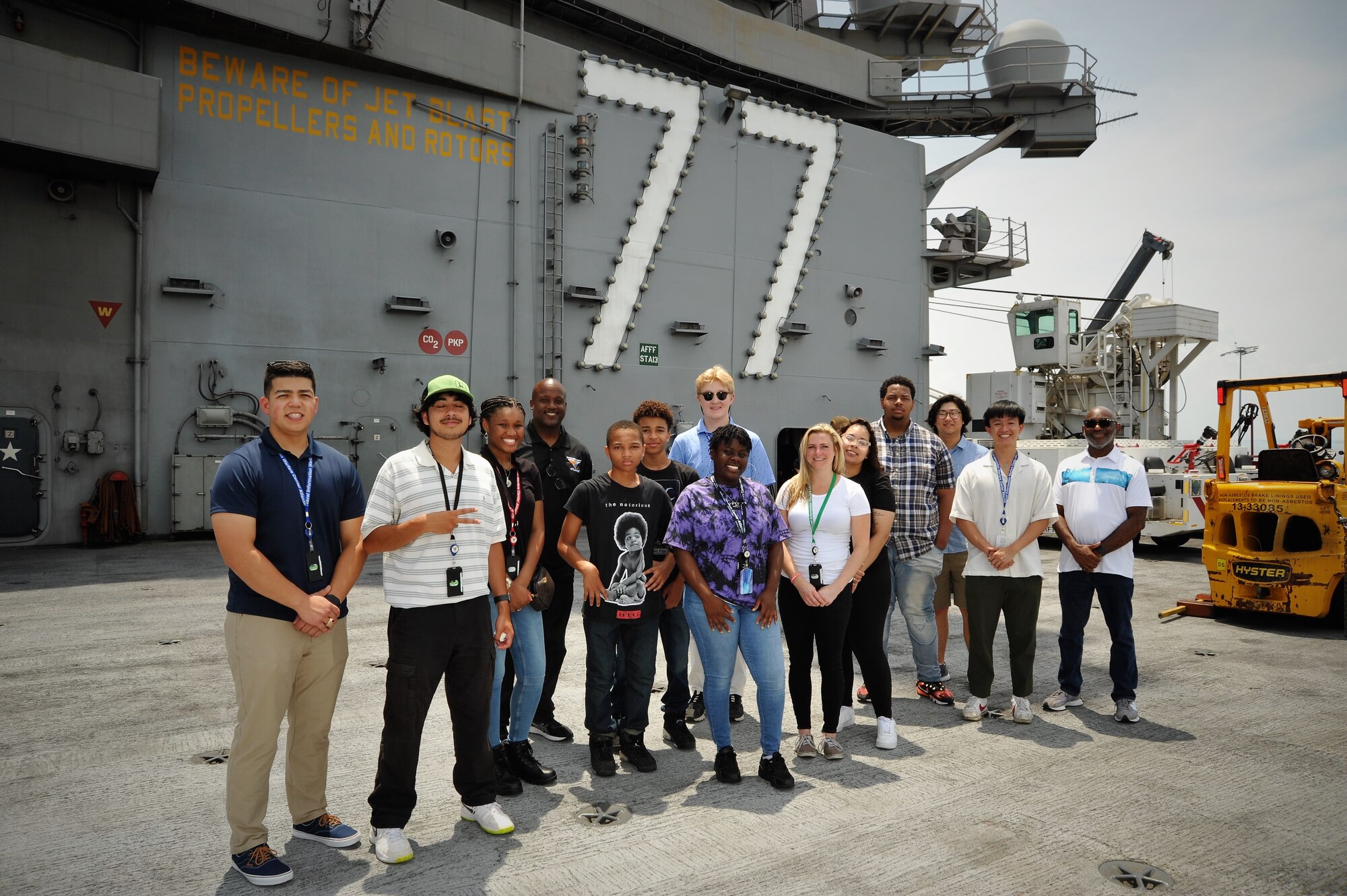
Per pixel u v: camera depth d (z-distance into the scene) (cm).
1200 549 1342
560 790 360
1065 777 373
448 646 302
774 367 1659
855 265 1778
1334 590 687
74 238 1098
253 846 275
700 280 1570
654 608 386
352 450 1245
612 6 1486
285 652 275
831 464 405
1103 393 1794
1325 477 751
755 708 496
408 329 1291
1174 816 330
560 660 430
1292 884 276
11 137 973
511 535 360
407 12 1239
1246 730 441
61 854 292
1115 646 458
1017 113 1894
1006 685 538
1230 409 785
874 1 1925
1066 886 274
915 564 488
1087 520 467
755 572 367
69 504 1105
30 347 1077
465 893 268
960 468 549
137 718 441
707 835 313
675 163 1531
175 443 1152
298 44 1173
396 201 1280
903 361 1861
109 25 1095
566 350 1427
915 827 319
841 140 1744
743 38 1677
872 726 453
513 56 1356
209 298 1161
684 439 497
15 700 469
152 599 753
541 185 1402
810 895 267
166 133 1130
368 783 362
